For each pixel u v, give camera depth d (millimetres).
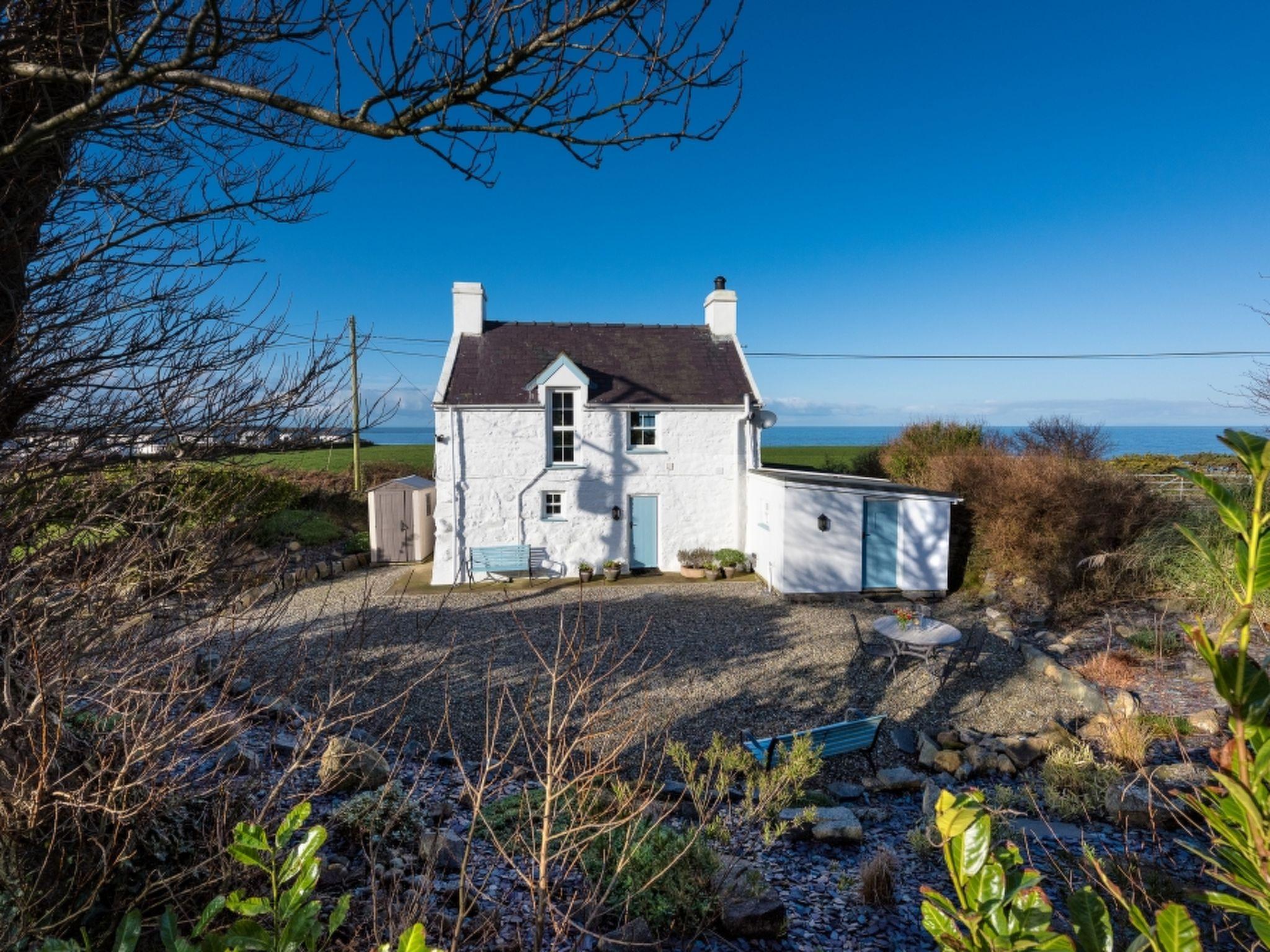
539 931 3170
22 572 2871
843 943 4398
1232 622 1358
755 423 17391
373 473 24453
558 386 16531
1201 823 5777
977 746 7840
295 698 7770
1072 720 8570
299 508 18391
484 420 16391
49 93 3418
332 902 3740
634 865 4414
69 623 3049
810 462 33719
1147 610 12250
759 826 6055
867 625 12594
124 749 2971
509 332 18203
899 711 9023
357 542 18469
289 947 2014
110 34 2641
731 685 9680
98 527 3340
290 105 3010
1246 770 1356
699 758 7551
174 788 3158
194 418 3549
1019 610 12977
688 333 19094
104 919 3070
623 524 17062
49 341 3332
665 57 3051
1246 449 1340
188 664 3510
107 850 2766
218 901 2186
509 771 6707
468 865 4551
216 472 3883
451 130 3135
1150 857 5348
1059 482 14211
